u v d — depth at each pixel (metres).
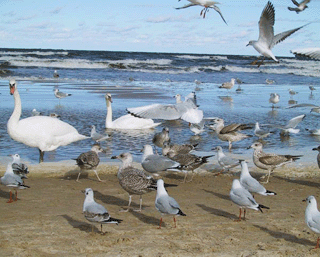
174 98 27.75
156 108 7.38
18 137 12.20
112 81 40.75
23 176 10.12
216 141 16.41
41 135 12.28
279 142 16.34
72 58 67.69
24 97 26.81
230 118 21.16
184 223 8.04
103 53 86.06
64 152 14.04
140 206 8.80
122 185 8.63
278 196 10.00
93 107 23.52
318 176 11.81
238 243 7.11
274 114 22.94
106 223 7.12
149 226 7.87
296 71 61.88
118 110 22.78
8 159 12.70
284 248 6.95
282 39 8.91
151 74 49.91
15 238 7.09
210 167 12.55
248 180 9.03
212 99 28.56
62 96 25.53
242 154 14.15
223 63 73.94
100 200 9.48
